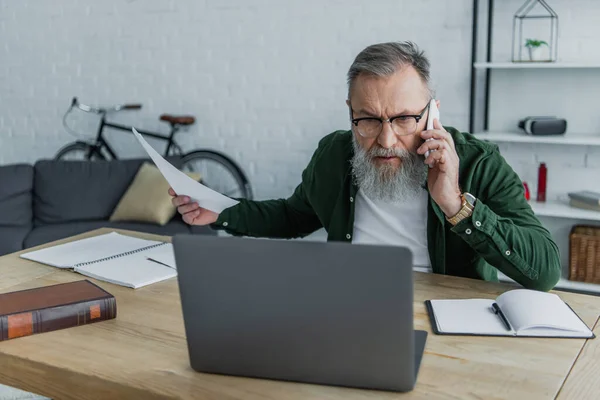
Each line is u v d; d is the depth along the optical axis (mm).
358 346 1013
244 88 4309
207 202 1641
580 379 1061
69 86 4926
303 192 1941
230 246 1009
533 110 3547
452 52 3662
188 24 4410
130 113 4746
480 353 1160
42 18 4922
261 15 4160
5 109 5207
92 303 1349
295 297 1009
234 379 1095
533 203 3484
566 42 3410
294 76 4137
